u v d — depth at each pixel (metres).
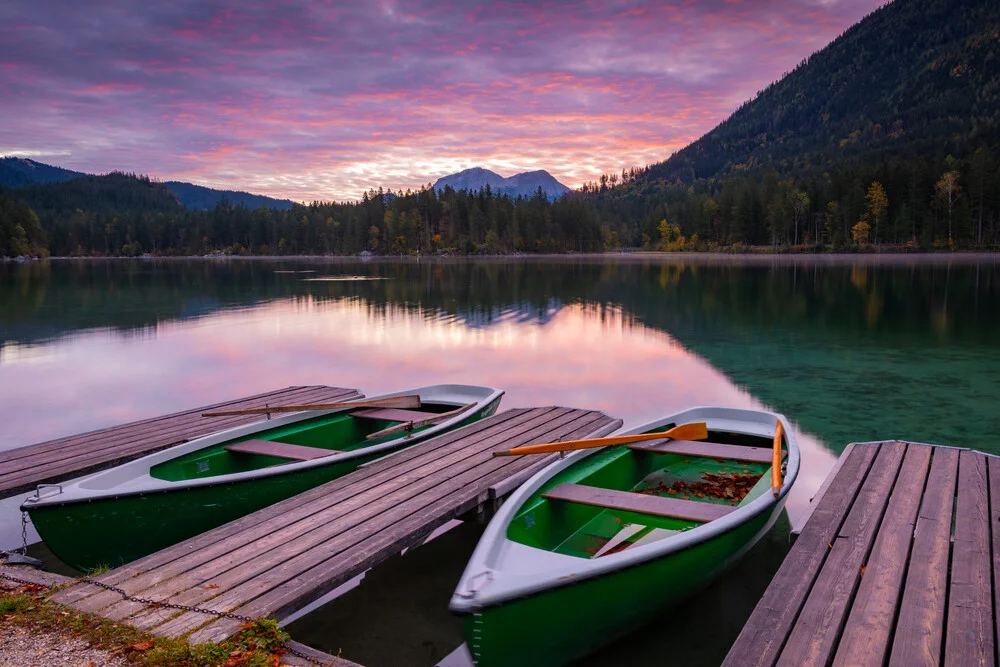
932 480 5.39
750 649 3.00
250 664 2.95
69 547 4.70
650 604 3.78
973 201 103.38
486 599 3.11
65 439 7.14
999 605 3.38
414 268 69.69
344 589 4.64
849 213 112.19
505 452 5.28
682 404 9.95
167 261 117.50
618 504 4.41
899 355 14.12
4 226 135.25
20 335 18.23
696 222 146.00
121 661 2.96
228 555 4.08
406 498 5.09
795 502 6.18
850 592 3.54
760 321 20.05
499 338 16.81
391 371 12.63
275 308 25.41
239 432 6.45
